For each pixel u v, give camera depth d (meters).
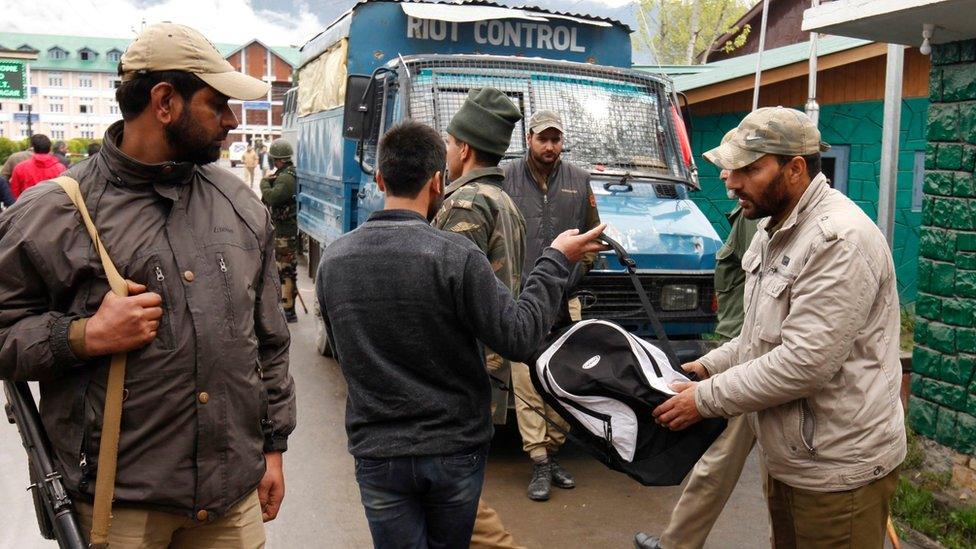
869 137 9.38
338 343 2.59
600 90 6.34
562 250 2.68
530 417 4.88
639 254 5.25
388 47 7.03
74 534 2.05
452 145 3.48
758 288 2.76
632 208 5.69
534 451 4.89
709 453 3.78
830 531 2.61
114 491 2.12
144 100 2.14
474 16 6.82
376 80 6.35
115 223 2.12
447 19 6.72
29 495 4.94
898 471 2.68
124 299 2.05
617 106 6.31
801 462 2.62
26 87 25.38
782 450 2.65
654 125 6.38
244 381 2.28
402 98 5.94
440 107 5.91
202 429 2.19
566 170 4.89
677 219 5.63
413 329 2.47
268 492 2.51
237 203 2.37
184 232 2.21
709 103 10.59
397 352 2.49
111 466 2.09
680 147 6.40
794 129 2.58
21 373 2.06
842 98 9.55
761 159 2.60
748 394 2.58
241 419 2.28
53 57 104.75
